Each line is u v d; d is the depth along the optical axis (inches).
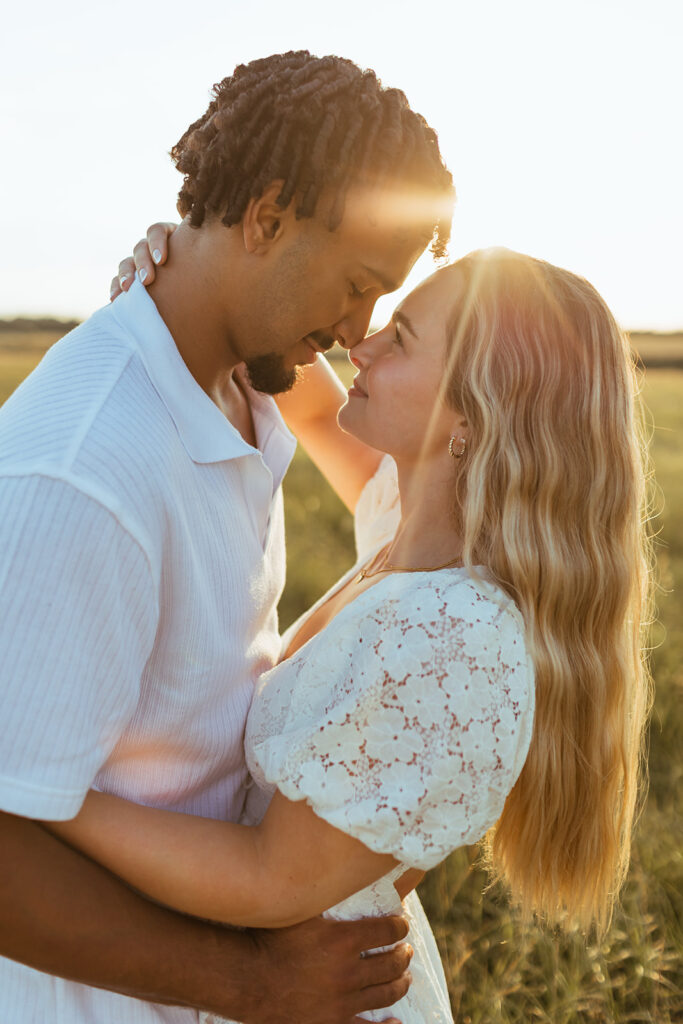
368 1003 52.1
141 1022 50.4
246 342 55.7
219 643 52.7
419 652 47.6
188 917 49.5
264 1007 49.5
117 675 43.8
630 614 58.9
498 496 53.6
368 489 78.5
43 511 41.4
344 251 52.4
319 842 47.1
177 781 53.1
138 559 43.9
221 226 52.8
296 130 49.2
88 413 45.2
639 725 60.9
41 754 41.3
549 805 54.2
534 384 53.9
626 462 55.9
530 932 94.1
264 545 58.2
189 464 49.6
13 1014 49.1
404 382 57.7
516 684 49.4
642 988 91.4
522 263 56.5
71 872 44.2
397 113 51.6
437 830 47.4
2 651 40.6
